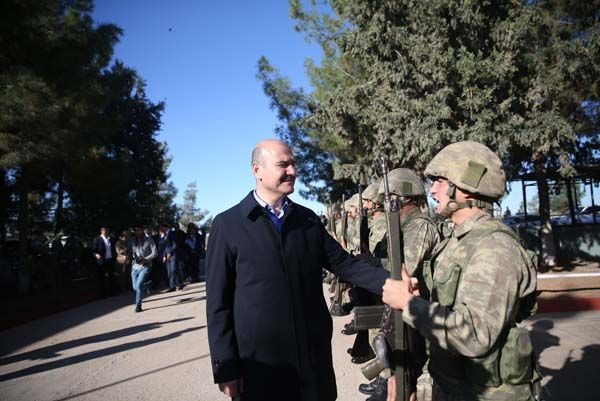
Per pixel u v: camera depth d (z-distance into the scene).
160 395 4.70
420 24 10.33
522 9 10.30
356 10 10.92
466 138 10.16
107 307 11.37
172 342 6.92
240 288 2.53
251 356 2.45
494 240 1.91
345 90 12.60
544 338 5.71
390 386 2.27
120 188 19.59
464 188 2.08
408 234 3.33
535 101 10.38
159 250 15.73
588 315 6.83
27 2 11.28
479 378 1.92
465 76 9.86
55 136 11.97
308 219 2.78
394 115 10.52
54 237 16.77
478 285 1.81
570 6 10.99
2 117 10.87
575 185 16.22
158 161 28.08
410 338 2.16
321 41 15.37
